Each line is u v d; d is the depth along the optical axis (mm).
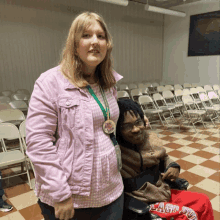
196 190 2883
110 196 1060
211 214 1663
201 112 5801
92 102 986
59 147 933
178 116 7547
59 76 945
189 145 4629
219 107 6367
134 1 8492
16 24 6527
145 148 1518
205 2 8523
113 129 1065
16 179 3240
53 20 7203
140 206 1325
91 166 943
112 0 6258
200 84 9242
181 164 3695
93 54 935
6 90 6543
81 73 995
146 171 1532
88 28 910
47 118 881
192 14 9062
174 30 9938
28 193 2857
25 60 6812
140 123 1413
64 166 918
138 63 9680
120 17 8734
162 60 10703
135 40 9391
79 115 924
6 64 6484
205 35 8727
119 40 8820
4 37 6363
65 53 976
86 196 972
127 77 9344
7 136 3174
